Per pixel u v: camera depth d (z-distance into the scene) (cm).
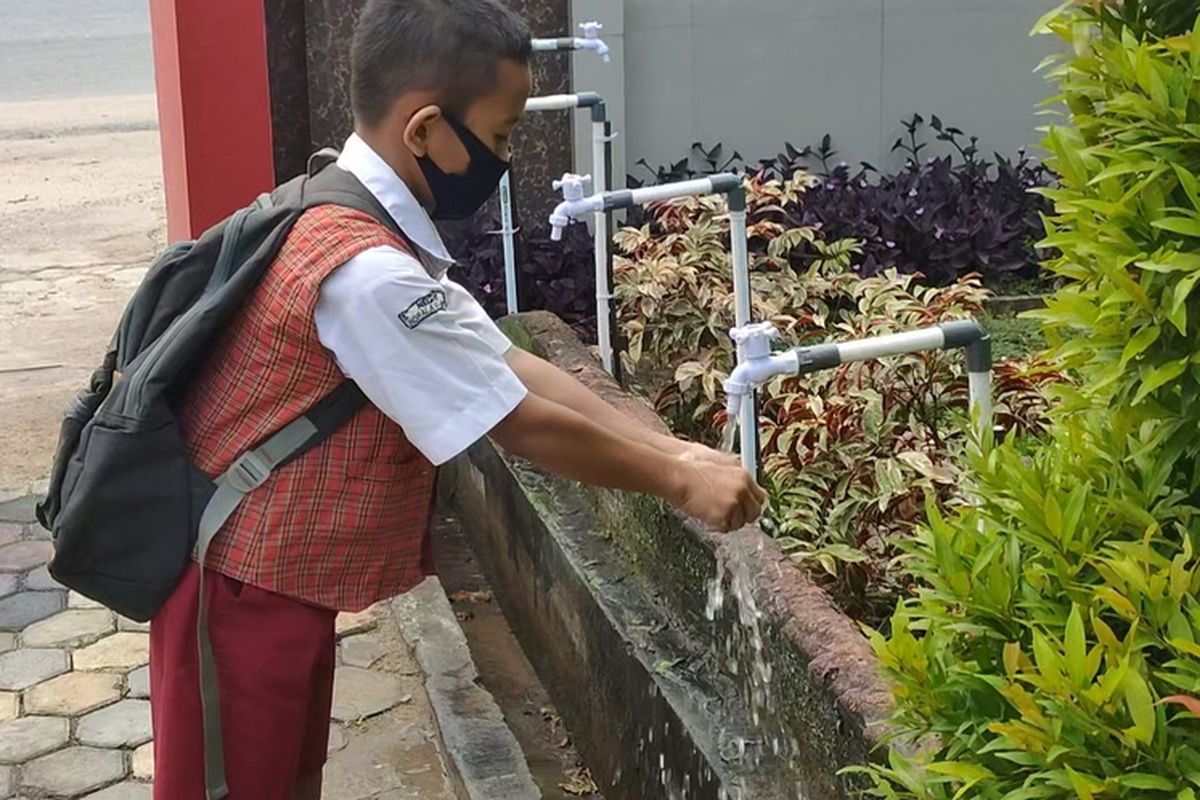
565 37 605
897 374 381
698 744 278
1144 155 170
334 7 590
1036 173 638
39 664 397
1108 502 178
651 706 304
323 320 218
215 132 558
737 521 229
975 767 166
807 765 257
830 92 654
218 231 228
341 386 225
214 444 229
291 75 597
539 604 395
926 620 190
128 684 386
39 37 1667
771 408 384
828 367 265
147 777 344
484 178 229
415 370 215
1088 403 188
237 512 229
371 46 221
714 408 432
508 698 379
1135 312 171
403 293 214
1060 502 178
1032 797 160
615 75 616
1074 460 190
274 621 232
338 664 389
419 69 219
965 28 657
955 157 672
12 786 340
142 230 912
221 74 554
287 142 603
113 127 1235
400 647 397
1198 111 167
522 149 620
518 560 419
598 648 340
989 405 258
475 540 476
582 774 346
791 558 304
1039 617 173
